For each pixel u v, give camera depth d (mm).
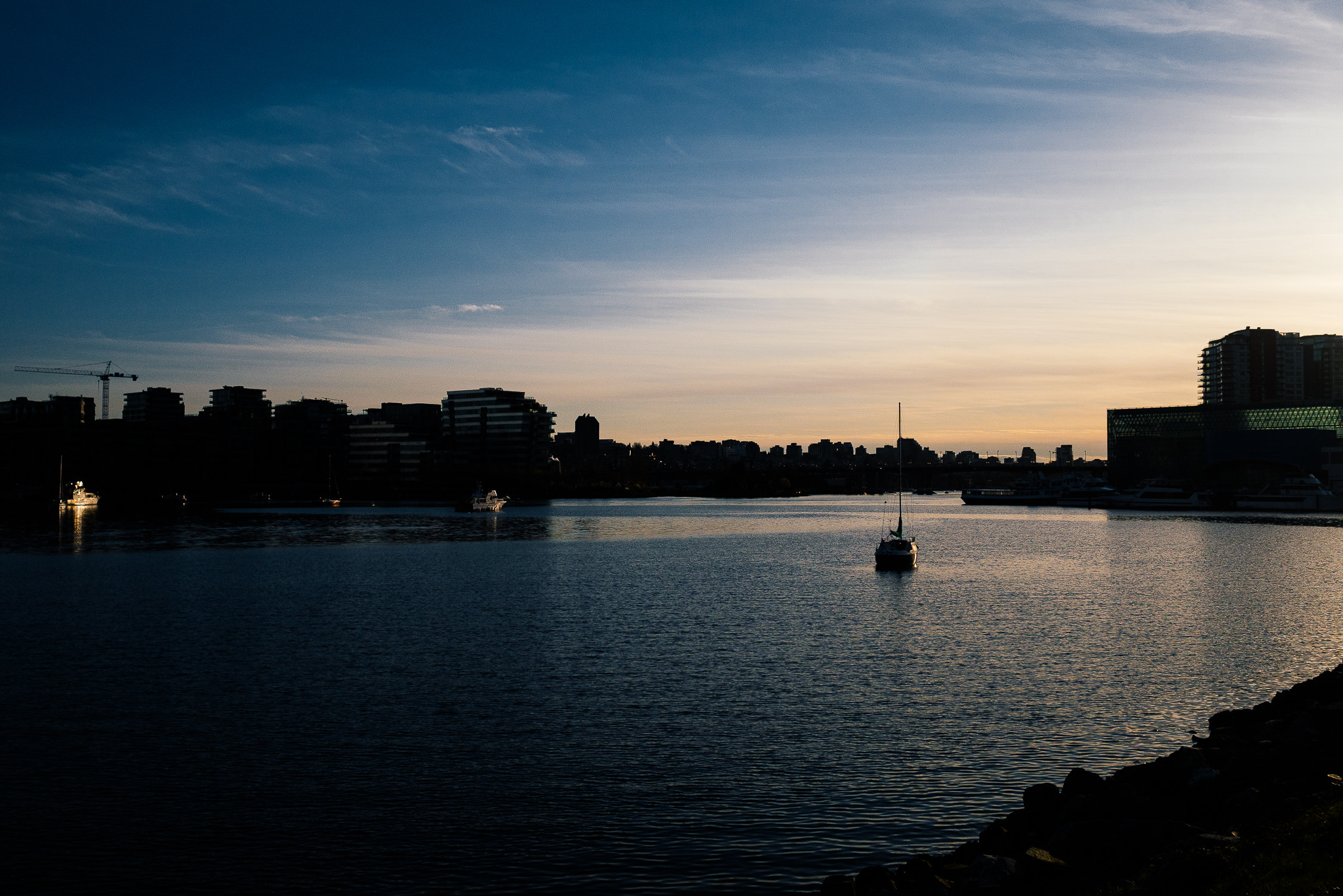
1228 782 32375
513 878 29578
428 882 29359
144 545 166000
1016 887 25844
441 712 48281
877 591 101125
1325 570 120875
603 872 29922
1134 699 50906
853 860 30688
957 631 74125
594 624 77062
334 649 65625
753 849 31469
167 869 30281
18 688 53562
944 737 43844
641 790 36938
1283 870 22312
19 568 125188
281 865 30562
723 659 62188
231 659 61812
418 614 82938
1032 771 39031
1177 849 25984
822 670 58781
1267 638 69875
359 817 34312
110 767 39781
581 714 48062
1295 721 38969
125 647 66250
